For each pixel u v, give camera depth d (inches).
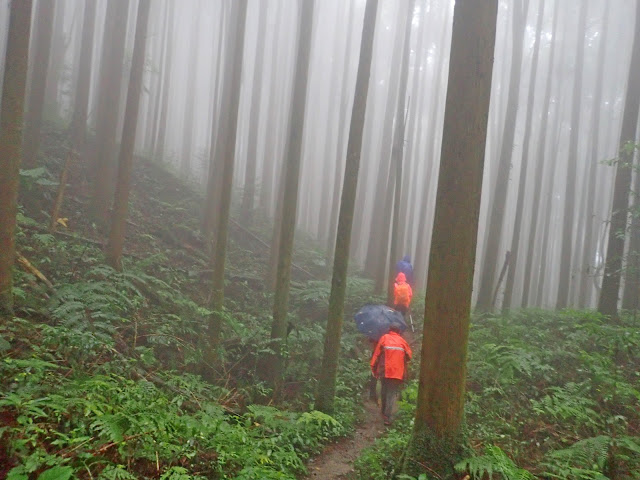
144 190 540.7
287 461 183.5
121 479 135.0
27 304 236.8
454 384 168.2
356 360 356.2
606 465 184.1
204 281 404.8
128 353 245.4
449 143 169.0
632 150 365.1
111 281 299.3
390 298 440.1
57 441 134.0
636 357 309.3
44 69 394.6
